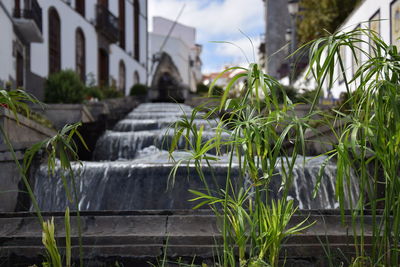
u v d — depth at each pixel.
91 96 16.20
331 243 3.22
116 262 3.14
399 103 2.27
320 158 7.16
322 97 11.84
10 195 4.95
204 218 3.50
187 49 52.12
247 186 5.37
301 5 17.89
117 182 5.78
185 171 5.71
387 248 2.44
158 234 3.30
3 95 2.24
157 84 39.66
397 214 2.35
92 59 23.83
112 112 16.77
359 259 2.69
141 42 35.88
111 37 26.45
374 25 9.95
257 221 2.46
